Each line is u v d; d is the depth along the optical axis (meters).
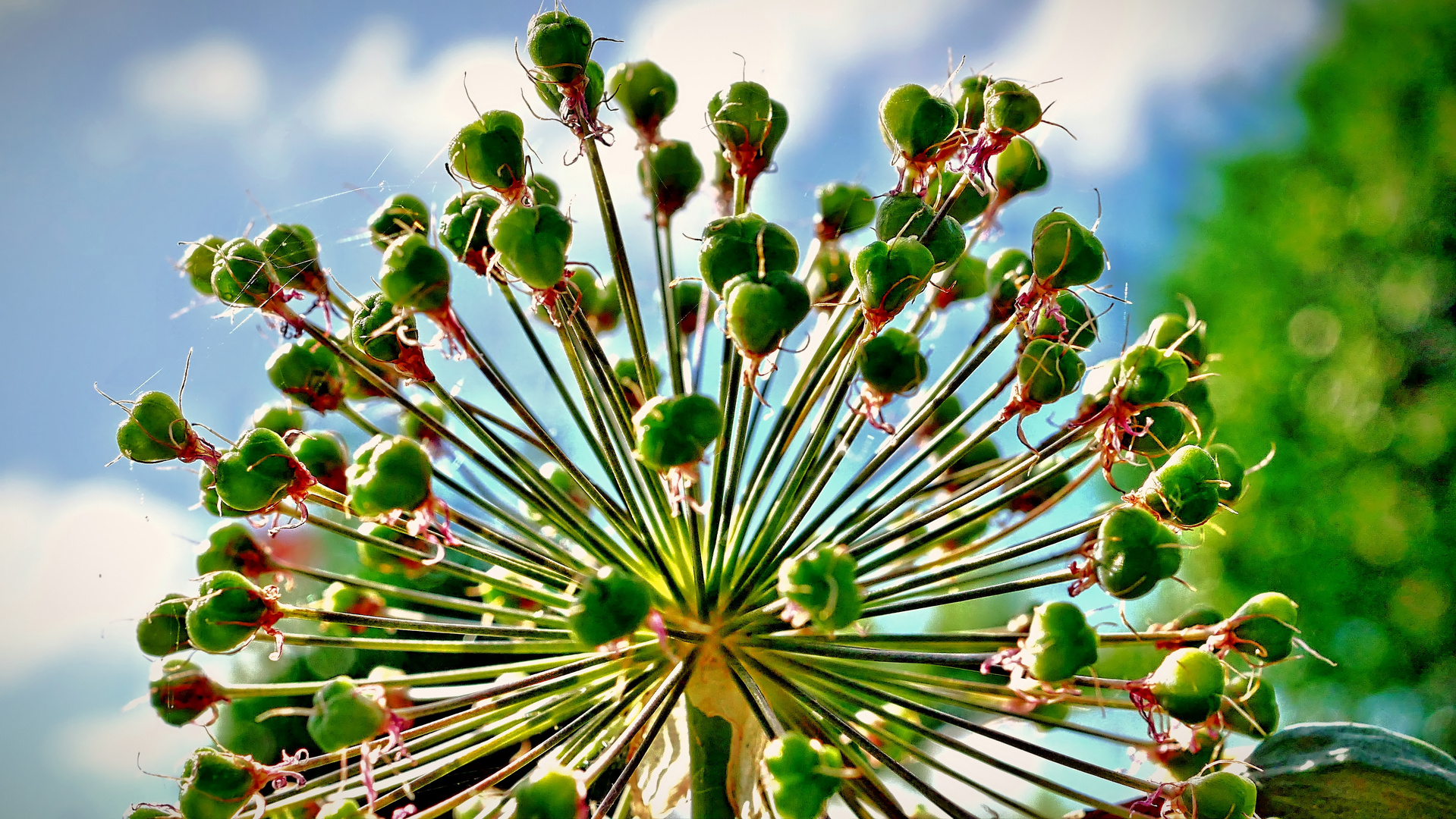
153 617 0.20
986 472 0.23
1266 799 0.21
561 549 0.22
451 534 0.19
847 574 0.18
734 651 0.20
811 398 0.21
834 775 0.18
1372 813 0.21
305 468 0.20
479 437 0.20
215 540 0.21
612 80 0.22
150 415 0.20
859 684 0.20
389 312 0.20
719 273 0.20
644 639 0.20
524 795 0.18
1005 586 0.20
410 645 0.20
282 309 0.21
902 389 0.20
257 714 0.25
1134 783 0.19
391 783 0.20
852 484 0.21
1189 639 0.20
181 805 0.20
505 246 0.19
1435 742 0.70
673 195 0.23
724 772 0.20
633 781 0.21
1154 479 0.20
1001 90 0.21
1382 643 0.70
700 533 0.21
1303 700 0.71
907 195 0.21
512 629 0.20
